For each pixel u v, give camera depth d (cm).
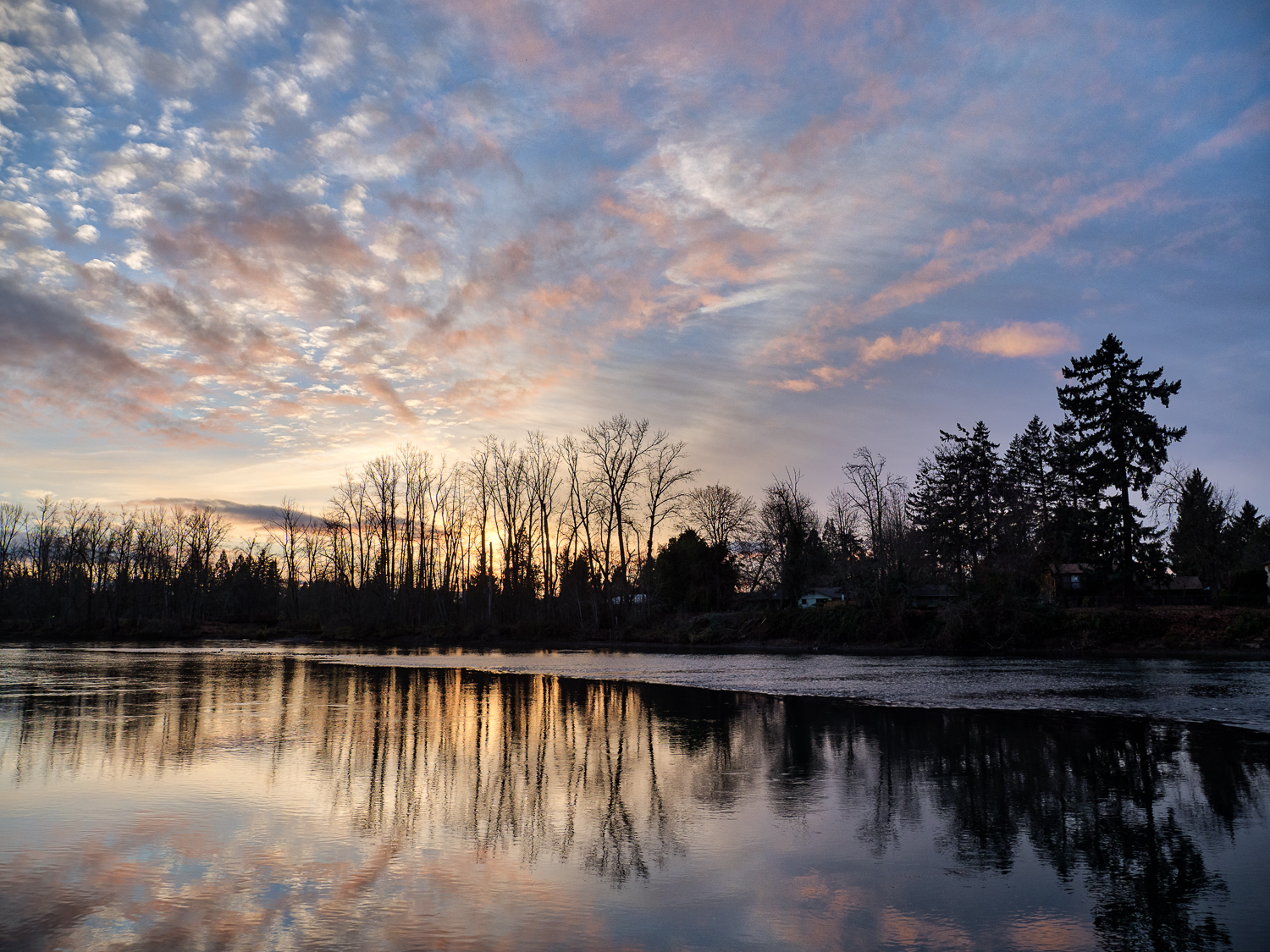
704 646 6462
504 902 887
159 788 1430
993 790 1434
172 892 910
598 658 5216
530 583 8331
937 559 8088
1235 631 4756
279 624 9100
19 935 785
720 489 9238
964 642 5319
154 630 8369
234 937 783
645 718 2345
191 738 1964
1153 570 5519
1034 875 990
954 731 2072
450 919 834
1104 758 1709
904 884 953
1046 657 4769
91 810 1275
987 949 773
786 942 785
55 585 10275
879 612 5759
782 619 6384
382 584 8406
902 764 1661
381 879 960
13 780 1488
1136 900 904
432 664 4675
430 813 1273
